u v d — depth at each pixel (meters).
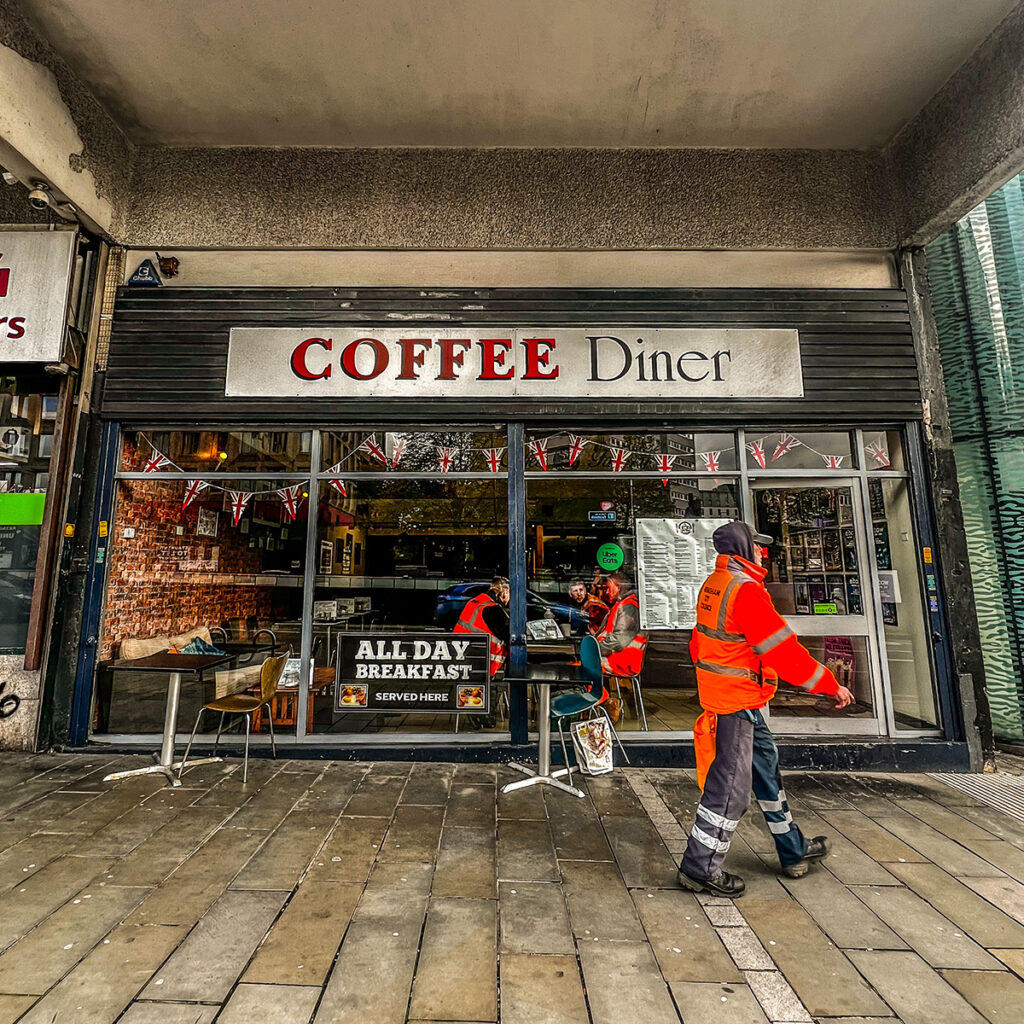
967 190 4.17
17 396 4.66
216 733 4.41
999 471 4.98
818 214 4.87
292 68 4.17
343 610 4.61
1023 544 4.84
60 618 4.36
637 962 2.10
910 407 4.64
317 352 4.66
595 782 3.87
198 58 4.10
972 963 2.12
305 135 4.80
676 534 4.67
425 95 4.40
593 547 4.63
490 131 4.75
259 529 4.73
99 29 3.89
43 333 4.44
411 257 4.86
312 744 4.32
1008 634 4.86
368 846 2.94
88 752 4.25
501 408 4.62
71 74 4.19
